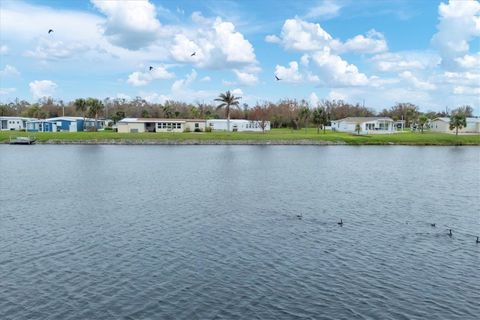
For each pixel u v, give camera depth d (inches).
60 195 1765.5
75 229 1236.5
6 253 1022.4
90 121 6761.8
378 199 1717.5
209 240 1133.1
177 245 1089.4
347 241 1134.4
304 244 1105.4
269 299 788.6
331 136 5433.1
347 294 812.0
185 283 855.1
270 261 978.1
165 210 1489.9
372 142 5167.3
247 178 2290.8
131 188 1945.1
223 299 787.4
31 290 821.2
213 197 1734.7
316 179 2269.9
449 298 800.3
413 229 1259.8
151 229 1239.5
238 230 1233.4
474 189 1978.3
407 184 2121.1
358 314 737.0
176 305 764.0
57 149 4222.4
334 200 1690.5
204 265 950.4
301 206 1569.9
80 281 863.7
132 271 915.4
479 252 1050.1
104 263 960.9
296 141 5113.2
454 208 1555.1
